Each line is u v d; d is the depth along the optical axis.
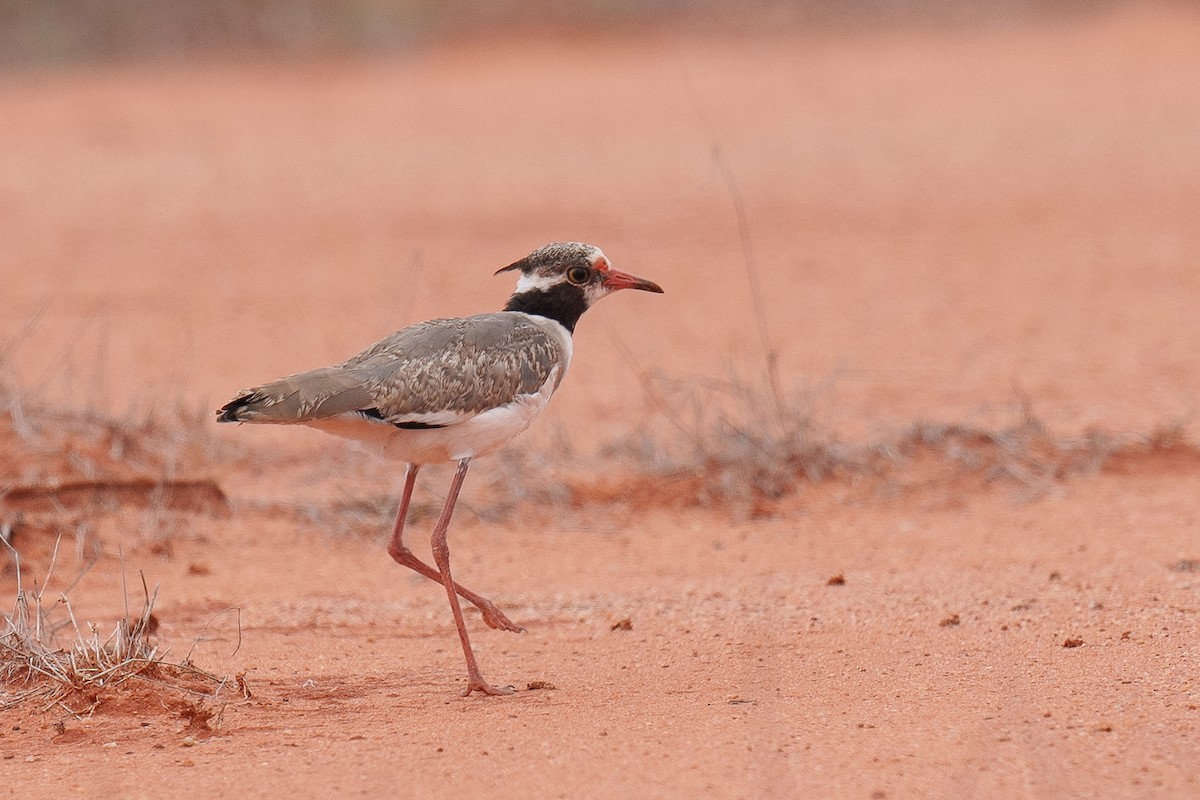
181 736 13.91
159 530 21.98
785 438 25.25
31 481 22.39
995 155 60.94
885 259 44.81
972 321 37.22
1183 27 93.56
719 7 107.75
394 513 23.23
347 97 83.44
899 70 86.38
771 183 56.88
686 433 25.56
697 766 12.63
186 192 56.41
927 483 24.44
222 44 102.81
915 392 30.50
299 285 41.53
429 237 48.31
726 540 22.33
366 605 19.28
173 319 37.53
